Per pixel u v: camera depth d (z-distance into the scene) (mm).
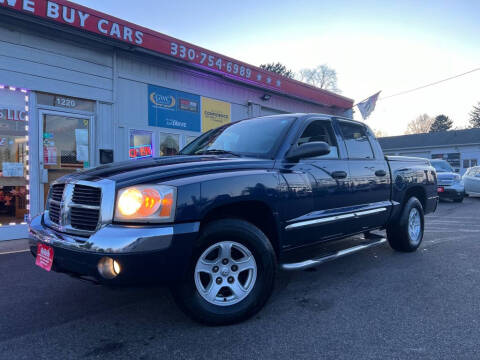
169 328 2721
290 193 3180
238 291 2779
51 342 2525
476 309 3049
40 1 6410
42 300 3350
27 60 6660
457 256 4875
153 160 3119
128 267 2314
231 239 2738
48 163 7012
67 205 2701
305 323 2789
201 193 2580
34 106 6805
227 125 4344
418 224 5215
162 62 8883
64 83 7156
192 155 3512
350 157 4082
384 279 3883
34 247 2955
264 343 2473
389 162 4684
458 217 9047
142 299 3361
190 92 9633
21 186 6660
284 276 4020
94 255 2338
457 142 31766
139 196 2436
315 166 3539
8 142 6516
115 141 8000
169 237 2406
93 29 7160
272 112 12477
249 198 2840
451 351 2354
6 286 3752
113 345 2469
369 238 4719
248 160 3119
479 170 15234
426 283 3740
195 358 2285
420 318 2873
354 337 2555
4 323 2846
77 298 3398
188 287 2592
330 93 14586
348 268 4309
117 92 8062
